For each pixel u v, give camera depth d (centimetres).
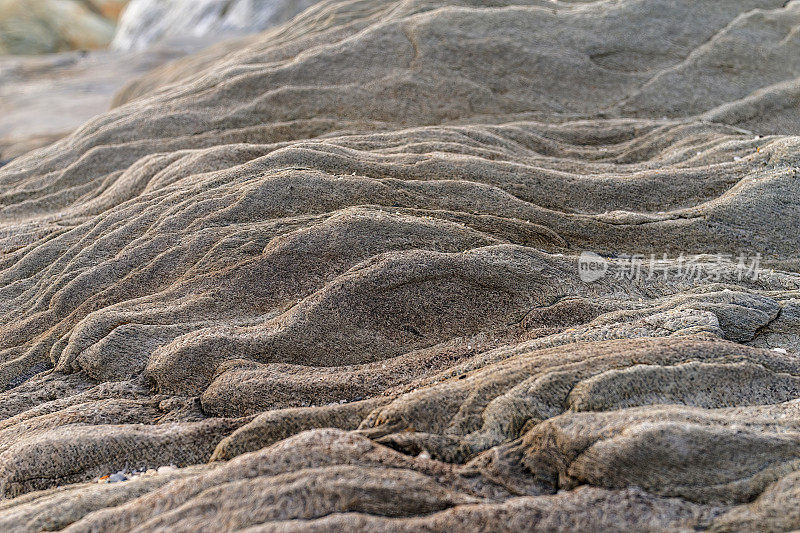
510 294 684
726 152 934
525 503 422
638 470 439
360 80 1133
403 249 716
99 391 635
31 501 498
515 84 1130
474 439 496
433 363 630
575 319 657
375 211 760
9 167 1151
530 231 780
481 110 1108
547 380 520
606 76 1146
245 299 698
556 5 1259
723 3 1240
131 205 862
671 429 445
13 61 2978
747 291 692
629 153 1007
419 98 1113
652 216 813
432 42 1148
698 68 1158
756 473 436
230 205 789
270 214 785
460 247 728
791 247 789
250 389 600
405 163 868
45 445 551
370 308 664
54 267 807
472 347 648
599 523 412
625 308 664
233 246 738
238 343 643
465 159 869
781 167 859
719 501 430
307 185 800
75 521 452
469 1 1236
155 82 1700
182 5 3222
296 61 1159
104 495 469
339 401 595
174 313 686
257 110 1120
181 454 553
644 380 520
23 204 1063
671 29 1195
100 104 2338
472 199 811
